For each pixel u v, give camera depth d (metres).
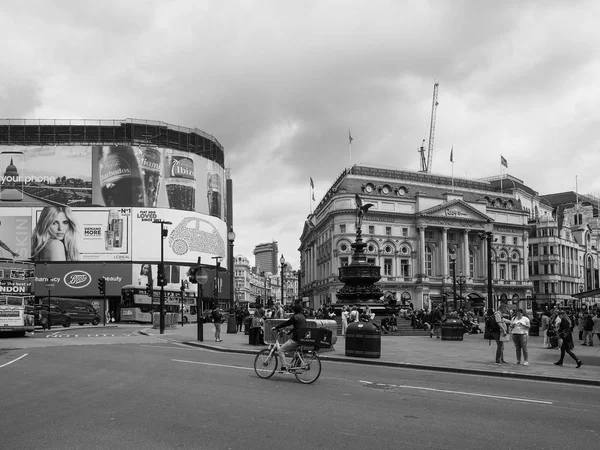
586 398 11.63
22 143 87.00
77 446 7.23
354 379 13.90
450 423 8.80
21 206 85.50
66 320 48.56
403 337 33.22
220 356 19.78
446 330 29.55
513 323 17.73
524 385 13.59
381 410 9.73
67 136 88.75
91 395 11.01
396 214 94.62
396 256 94.31
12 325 30.34
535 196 128.00
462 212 99.25
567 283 117.94
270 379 13.45
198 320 27.31
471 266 102.94
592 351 23.20
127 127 90.25
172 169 90.38
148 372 14.70
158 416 9.02
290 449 7.13
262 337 25.06
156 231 87.69
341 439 7.66
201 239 92.88
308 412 9.44
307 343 12.96
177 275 87.75
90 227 86.06
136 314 62.62
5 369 15.40
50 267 82.94
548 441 7.80
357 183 95.06
